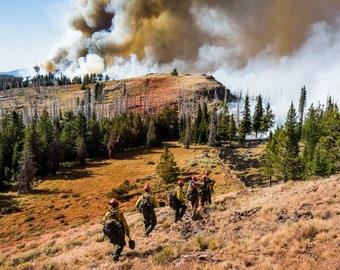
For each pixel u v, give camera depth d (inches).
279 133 1926.7
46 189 2282.2
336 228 350.3
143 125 3941.9
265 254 328.2
